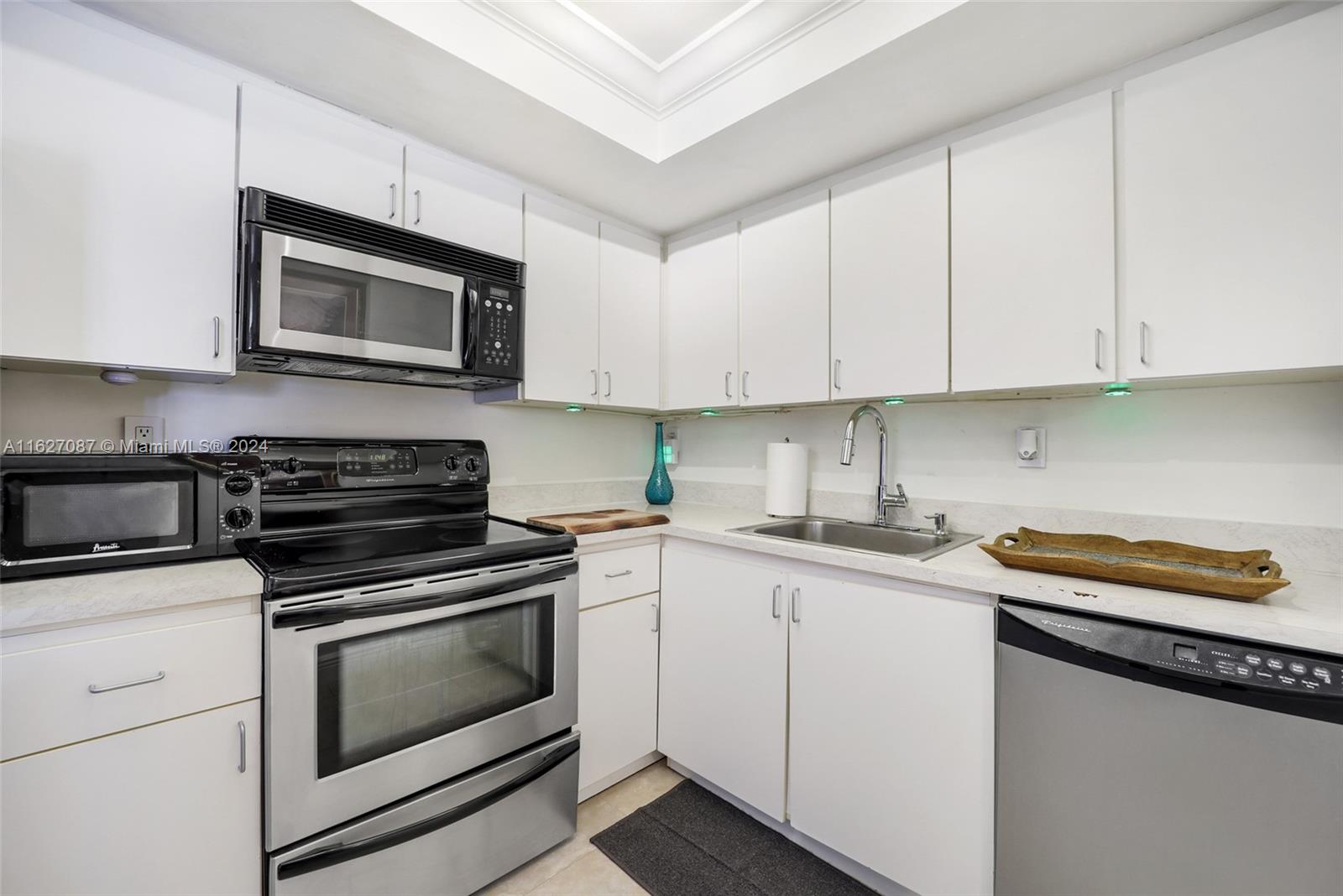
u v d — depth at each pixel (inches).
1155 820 40.0
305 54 51.1
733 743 68.6
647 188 76.7
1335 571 49.2
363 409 71.6
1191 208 46.9
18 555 42.6
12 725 35.5
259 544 56.0
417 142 64.1
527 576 59.7
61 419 52.9
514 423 87.0
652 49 62.8
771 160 69.2
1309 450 50.9
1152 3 43.5
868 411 77.1
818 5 53.6
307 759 45.5
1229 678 37.0
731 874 60.1
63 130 43.6
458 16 52.1
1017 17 45.4
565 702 64.2
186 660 41.2
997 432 69.4
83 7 44.8
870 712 56.3
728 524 77.4
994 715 48.3
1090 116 52.3
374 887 48.8
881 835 55.2
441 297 63.8
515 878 59.4
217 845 42.5
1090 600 43.2
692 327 88.3
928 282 62.5
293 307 52.9
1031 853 45.6
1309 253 42.1
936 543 69.8
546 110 59.7
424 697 52.6
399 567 50.8
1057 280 53.7
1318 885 34.7
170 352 48.1
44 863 36.4
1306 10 42.9
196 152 49.6
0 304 41.2
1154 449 58.7
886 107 58.3
